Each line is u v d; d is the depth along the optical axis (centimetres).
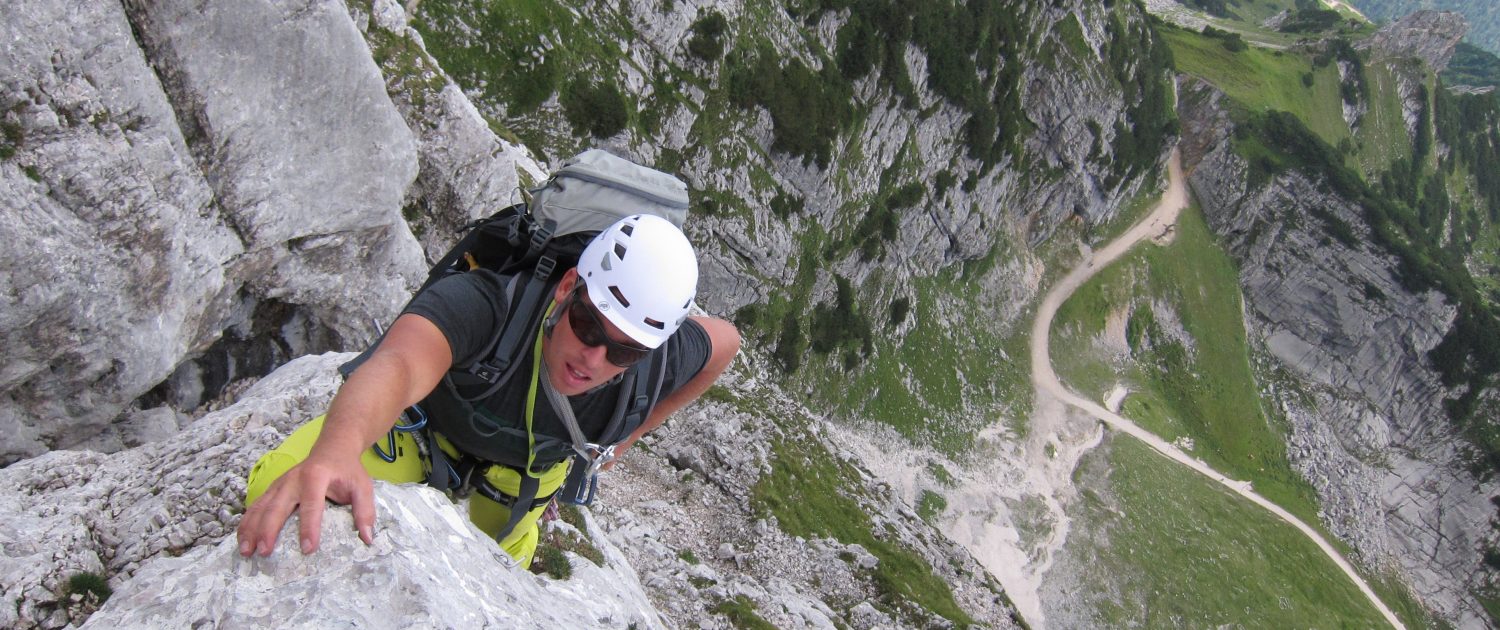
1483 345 12925
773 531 2870
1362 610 10619
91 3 916
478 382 367
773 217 7662
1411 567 12162
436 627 340
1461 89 19662
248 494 382
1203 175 13600
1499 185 19275
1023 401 10406
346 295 1422
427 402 400
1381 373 13350
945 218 9650
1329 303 13375
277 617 326
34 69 870
